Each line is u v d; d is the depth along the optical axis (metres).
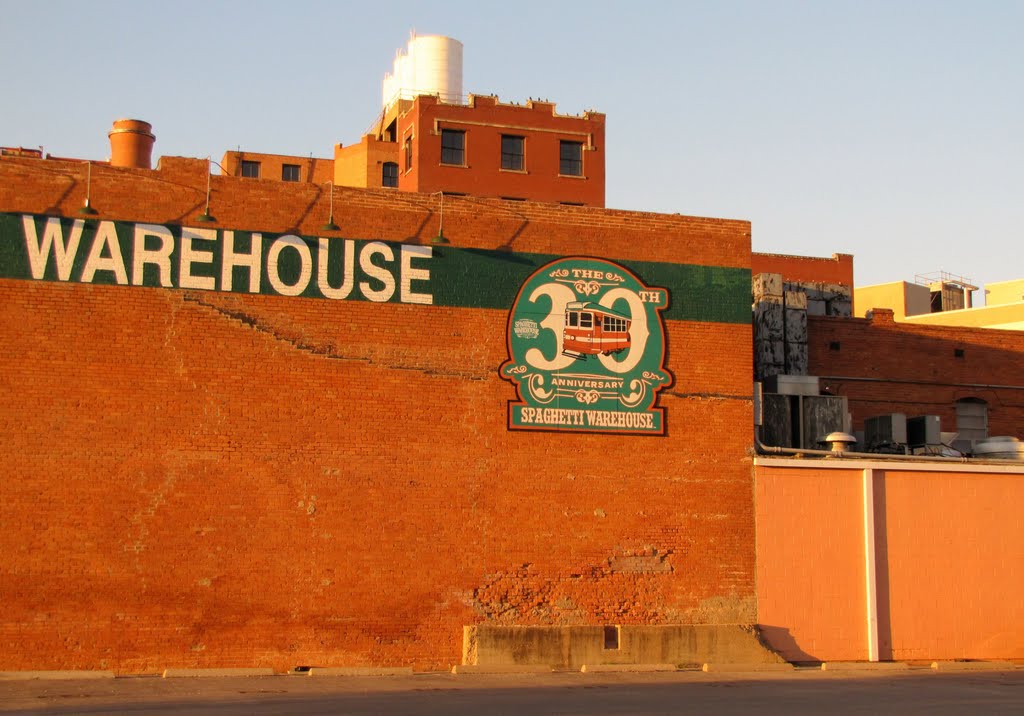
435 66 63.47
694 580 26.20
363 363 24.80
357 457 24.50
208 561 23.41
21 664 22.23
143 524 23.14
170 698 19.12
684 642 25.31
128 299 23.59
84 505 22.89
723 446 26.88
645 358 26.67
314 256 24.81
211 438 23.72
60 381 23.02
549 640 24.53
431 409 25.09
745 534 26.69
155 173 24.17
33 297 23.09
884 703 19.27
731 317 27.41
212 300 24.06
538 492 25.53
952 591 27.86
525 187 50.72
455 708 17.78
